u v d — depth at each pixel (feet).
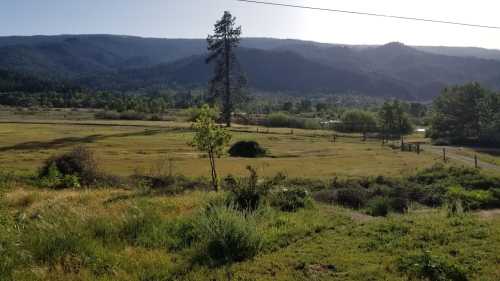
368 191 59.41
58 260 21.90
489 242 25.61
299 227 29.78
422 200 56.34
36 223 27.37
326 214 37.17
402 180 77.41
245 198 38.78
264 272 21.30
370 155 143.84
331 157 137.90
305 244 26.13
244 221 26.20
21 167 97.81
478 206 51.01
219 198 39.63
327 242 26.63
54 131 221.46
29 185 64.80
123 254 23.36
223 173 96.73
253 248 24.52
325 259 23.13
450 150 171.12
